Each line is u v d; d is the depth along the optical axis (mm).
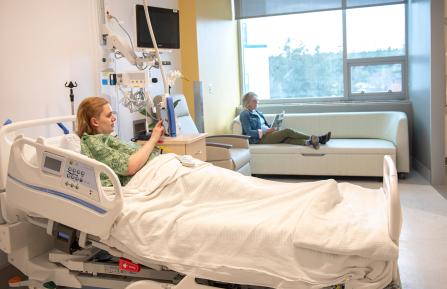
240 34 6066
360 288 1544
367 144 4645
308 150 4691
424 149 4609
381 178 4652
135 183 2174
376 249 1506
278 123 5195
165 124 3104
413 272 2441
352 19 5586
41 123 2342
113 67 3572
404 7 5391
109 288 2066
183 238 1805
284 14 5742
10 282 2264
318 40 5777
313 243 1588
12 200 2104
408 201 3775
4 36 2588
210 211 1937
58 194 1979
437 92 4191
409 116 5316
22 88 2715
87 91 3279
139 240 1859
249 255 1692
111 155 2232
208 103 5016
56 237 2098
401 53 5480
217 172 2135
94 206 1893
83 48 3232
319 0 5570
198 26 4715
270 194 1988
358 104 5496
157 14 3387
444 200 3758
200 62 4773
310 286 1578
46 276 2158
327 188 1874
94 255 2152
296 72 5953
